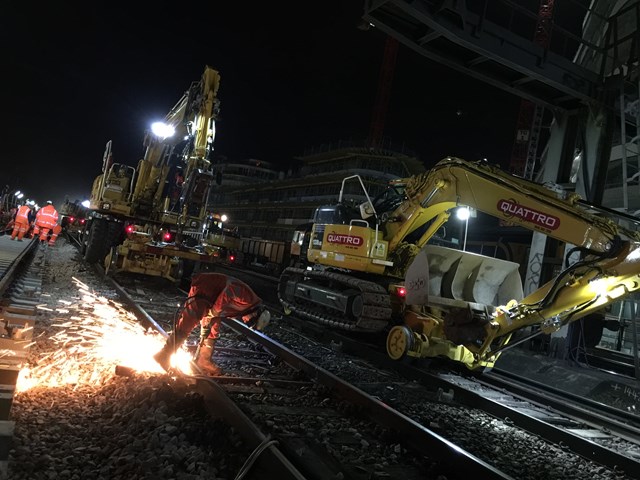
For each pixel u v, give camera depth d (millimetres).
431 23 9336
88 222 18797
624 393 9180
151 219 15453
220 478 3561
